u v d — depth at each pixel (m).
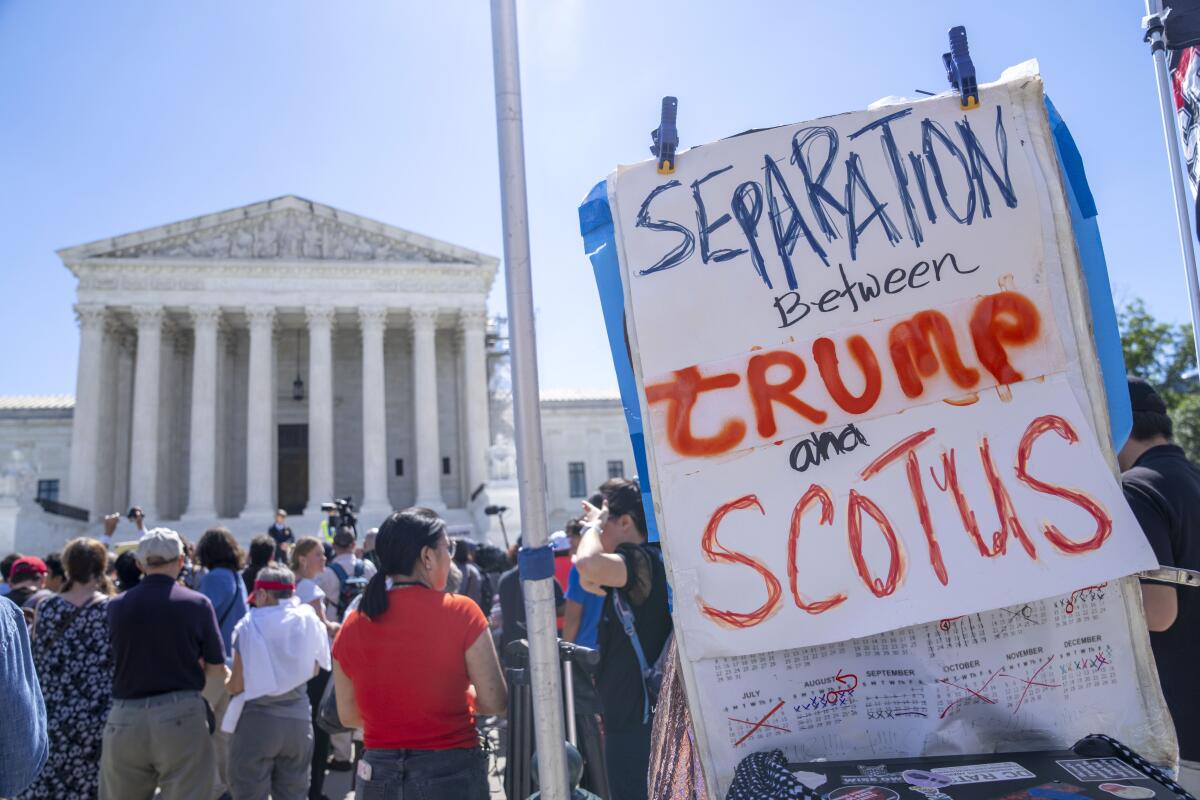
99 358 48.31
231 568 8.88
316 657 7.38
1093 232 3.27
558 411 64.12
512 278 3.31
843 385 3.03
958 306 3.07
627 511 5.57
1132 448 4.15
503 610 8.63
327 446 48.88
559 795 3.09
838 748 2.86
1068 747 2.83
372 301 51.69
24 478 43.25
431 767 4.32
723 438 3.02
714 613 2.91
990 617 2.92
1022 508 2.90
